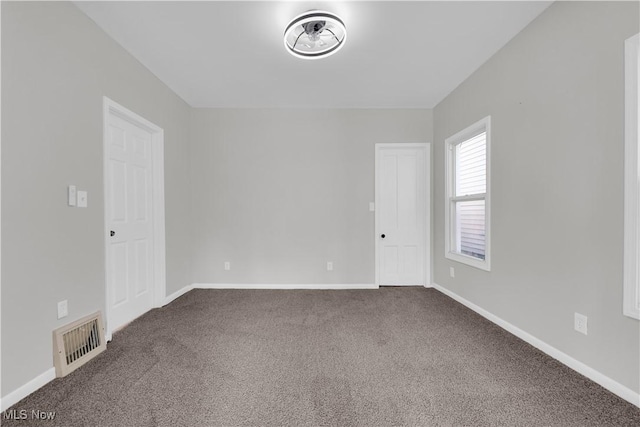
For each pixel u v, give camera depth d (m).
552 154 1.99
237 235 3.87
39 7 1.69
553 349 1.99
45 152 1.72
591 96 1.71
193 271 3.86
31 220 1.64
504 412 1.44
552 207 1.99
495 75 2.58
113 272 2.47
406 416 1.42
